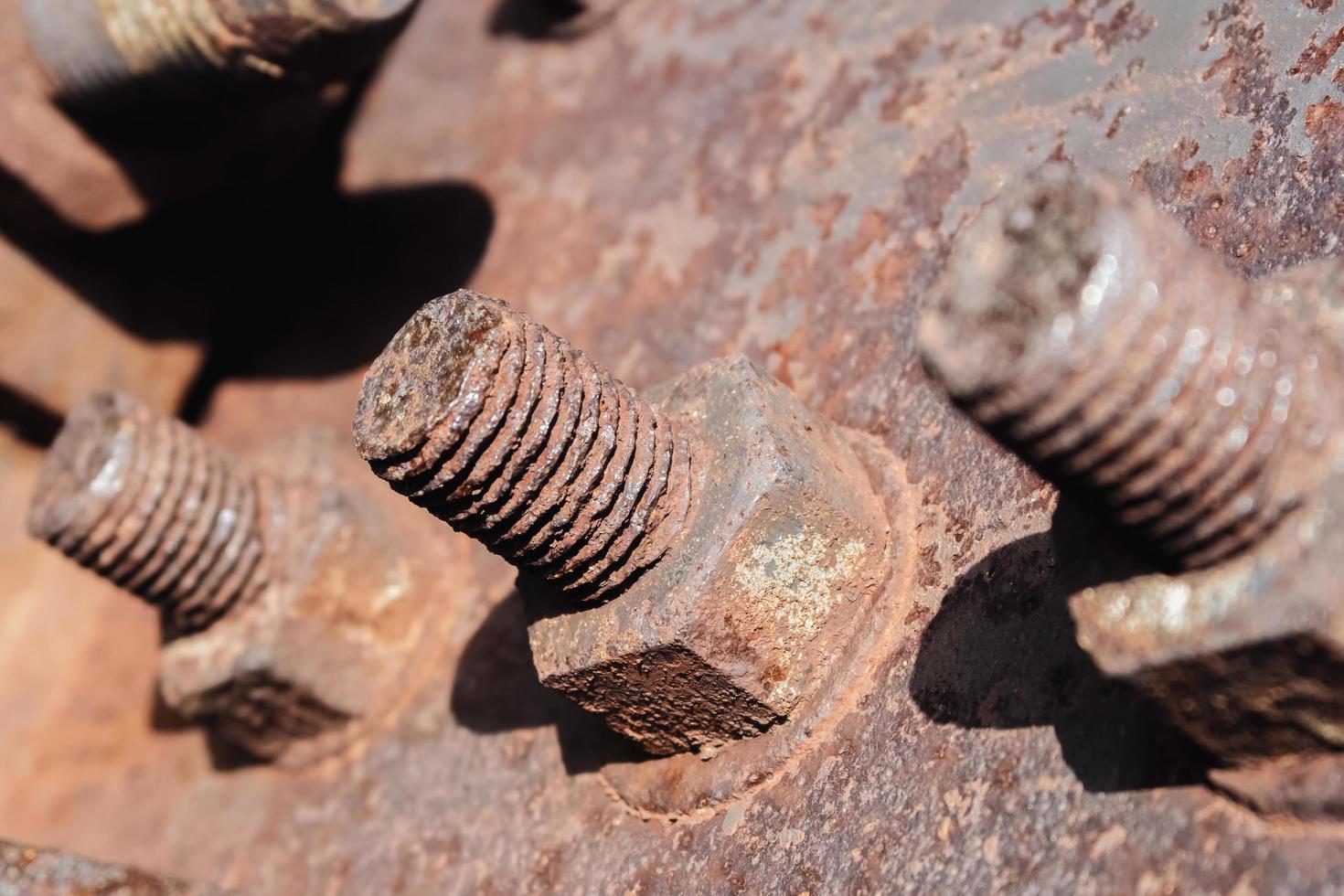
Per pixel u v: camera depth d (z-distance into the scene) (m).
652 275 0.44
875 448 0.36
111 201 0.48
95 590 0.52
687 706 0.35
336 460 0.43
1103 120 0.37
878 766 0.33
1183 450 0.29
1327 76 0.34
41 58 0.45
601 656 0.34
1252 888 0.29
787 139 0.43
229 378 0.52
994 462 0.35
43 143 0.46
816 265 0.40
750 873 0.34
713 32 0.47
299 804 0.43
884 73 0.42
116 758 0.48
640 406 0.35
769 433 0.34
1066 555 0.30
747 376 0.35
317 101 0.49
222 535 0.42
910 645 0.34
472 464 0.34
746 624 0.34
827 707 0.34
